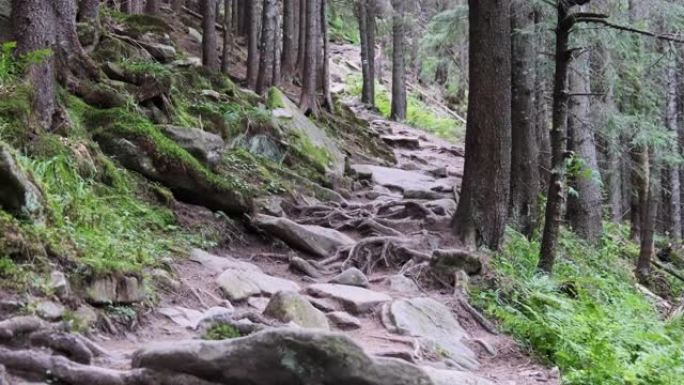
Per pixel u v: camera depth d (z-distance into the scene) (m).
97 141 7.99
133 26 13.41
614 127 13.82
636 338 6.97
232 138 10.86
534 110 13.85
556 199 9.12
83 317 4.58
